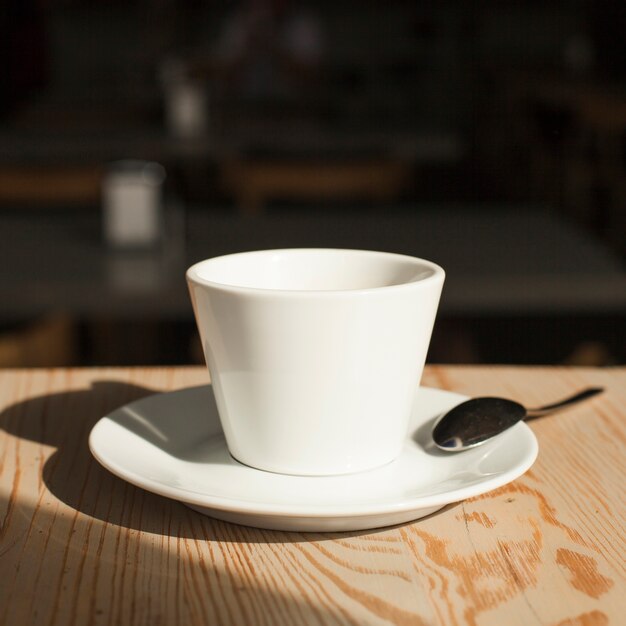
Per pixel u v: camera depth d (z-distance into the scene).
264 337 0.49
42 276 1.36
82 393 0.63
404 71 4.44
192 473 0.51
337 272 0.55
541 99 2.86
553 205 2.68
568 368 0.68
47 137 3.03
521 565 0.46
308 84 4.48
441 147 3.02
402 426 0.51
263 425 0.50
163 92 3.83
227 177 3.07
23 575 0.45
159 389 0.64
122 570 0.46
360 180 3.00
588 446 0.56
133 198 1.52
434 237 1.59
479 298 1.30
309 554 0.47
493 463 0.50
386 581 0.45
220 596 0.44
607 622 0.43
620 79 2.86
